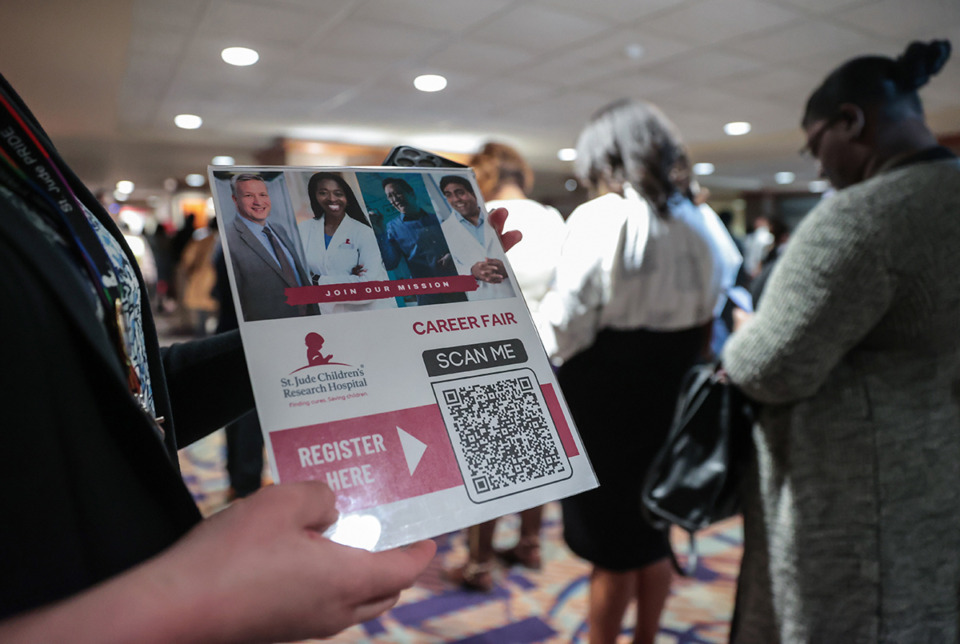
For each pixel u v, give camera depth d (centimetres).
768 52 370
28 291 25
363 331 39
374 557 29
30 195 31
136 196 1324
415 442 37
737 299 178
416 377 39
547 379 43
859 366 92
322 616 27
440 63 393
